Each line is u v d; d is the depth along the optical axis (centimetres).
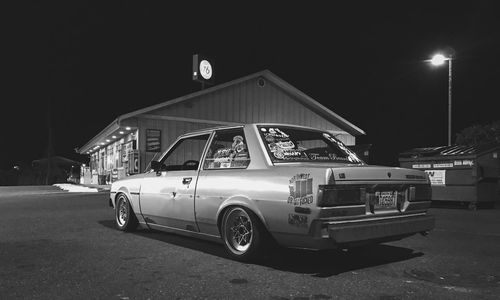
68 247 582
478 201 1141
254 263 486
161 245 597
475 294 374
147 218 659
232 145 538
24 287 393
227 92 2181
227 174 516
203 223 541
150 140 1948
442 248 580
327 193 414
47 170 4209
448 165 1190
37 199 1474
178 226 593
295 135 552
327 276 431
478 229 763
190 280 415
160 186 622
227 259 507
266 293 375
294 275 434
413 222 489
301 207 425
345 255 532
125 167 2219
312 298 362
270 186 459
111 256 523
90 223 830
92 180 3019
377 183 454
